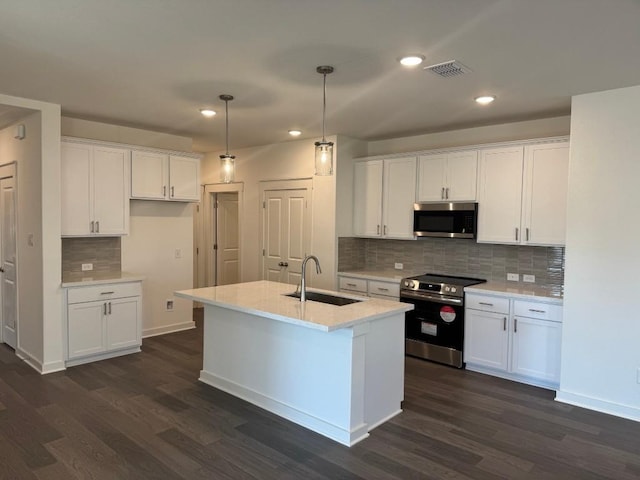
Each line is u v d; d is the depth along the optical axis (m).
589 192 3.55
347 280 5.50
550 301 3.92
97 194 4.71
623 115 3.41
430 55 2.84
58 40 2.65
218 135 5.62
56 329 4.26
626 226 3.40
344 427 3.03
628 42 2.60
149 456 2.81
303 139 5.84
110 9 2.25
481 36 2.54
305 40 2.62
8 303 5.02
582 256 3.60
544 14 2.26
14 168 4.67
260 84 3.48
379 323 3.28
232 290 4.01
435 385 4.09
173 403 3.62
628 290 3.41
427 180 5.03
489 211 4.57
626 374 3.44
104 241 5.13
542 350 4.00
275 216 6.27
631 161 3.38
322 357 3.15
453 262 5.24
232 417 3.39
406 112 4.34
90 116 4.61
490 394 3.88
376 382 3.28
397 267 5.72
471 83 3.39
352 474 2.65
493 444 3.02
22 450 2.86
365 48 2.73
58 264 4.25
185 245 5.88
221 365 3.94
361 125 4.94
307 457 2.83
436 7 2.20
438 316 4.67
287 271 6.14
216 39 2.62
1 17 2.35
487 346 4.34
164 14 2.30
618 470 2.72
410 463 2.78
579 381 3.64
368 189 5.59
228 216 7.42
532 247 4.65
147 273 5.51
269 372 3.54
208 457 2.81
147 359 4.67
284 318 2.98
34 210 4.28
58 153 4.19
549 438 3.11
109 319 4.63
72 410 3.44
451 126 4.96
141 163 5.08
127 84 3.50
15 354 4.78
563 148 4.11
